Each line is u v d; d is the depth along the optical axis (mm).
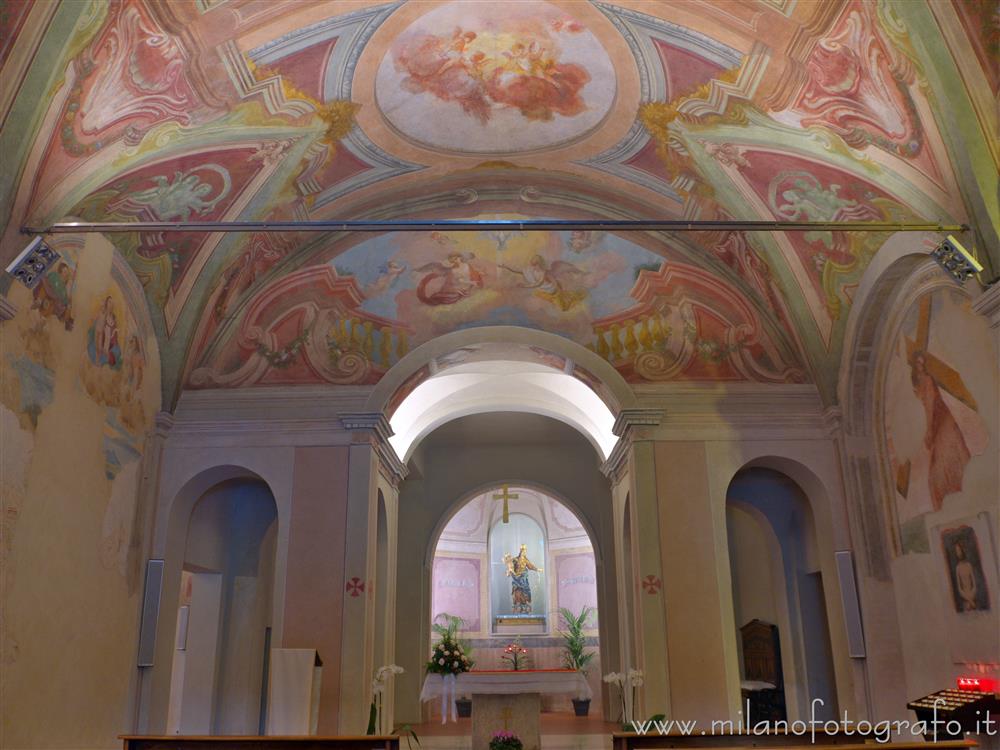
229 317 12953
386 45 9516
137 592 11484
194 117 9352
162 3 7777
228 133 9930
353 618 11859
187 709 13695
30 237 8266
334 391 12867
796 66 8820
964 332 9445
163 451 12398
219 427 12617
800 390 12773
